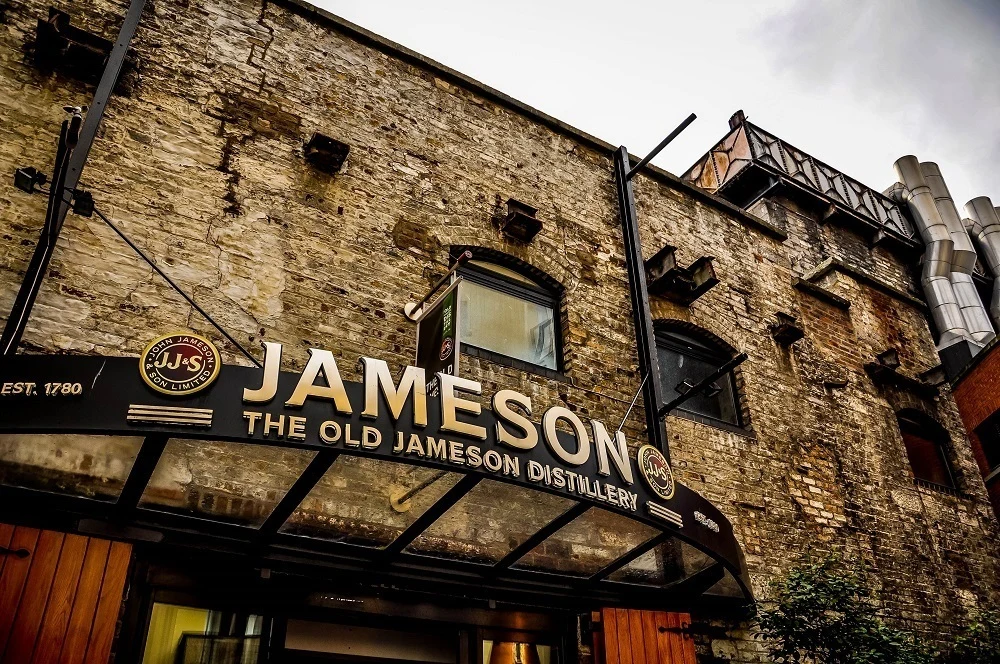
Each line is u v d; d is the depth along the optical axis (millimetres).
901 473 9539
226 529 4637
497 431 4637
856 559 8203
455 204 7520
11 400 3641
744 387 8656
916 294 13930
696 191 9922
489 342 7195
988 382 11812
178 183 5980
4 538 4039
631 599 6266
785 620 6531
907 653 6461
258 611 4875
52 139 5625
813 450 8758
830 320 10406
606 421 7230
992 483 11469
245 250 6023
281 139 6719
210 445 5066
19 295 4590
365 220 6793
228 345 5594
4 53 5754
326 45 7516
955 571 9172
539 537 5086
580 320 7715
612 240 8602
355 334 6184
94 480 4613
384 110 7562
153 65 6355
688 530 5293
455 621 5531
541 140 8719
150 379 3867
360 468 5449
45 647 3936
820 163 14031
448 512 5637
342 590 5145
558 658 5961
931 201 14633
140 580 4480
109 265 5398
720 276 9398
